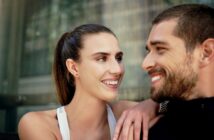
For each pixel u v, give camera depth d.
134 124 0.82
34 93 5.18
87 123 1.04
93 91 1.00
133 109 0.89
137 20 4.69
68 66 1.05
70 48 1.05
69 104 1.07
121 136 0.82
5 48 5.59
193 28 0.76
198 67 0.77
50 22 5.51
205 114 0.75
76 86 1.04
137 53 4.71
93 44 0.99
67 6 5.43
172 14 0.78
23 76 5.42
